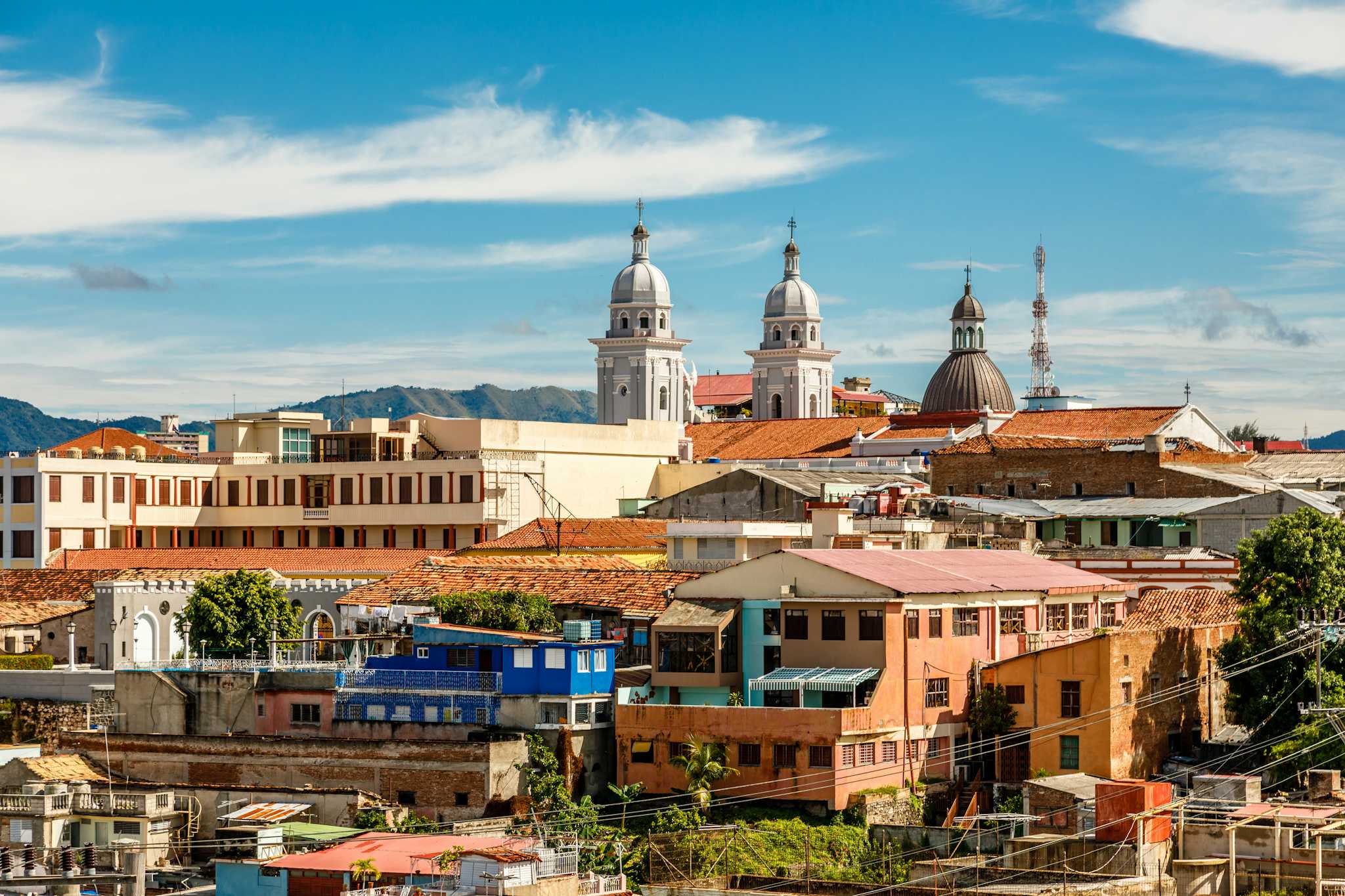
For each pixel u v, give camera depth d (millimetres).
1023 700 113000
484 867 88875
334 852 96000
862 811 104625
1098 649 110312
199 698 119875
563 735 110312
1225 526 150625
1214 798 96688
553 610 126250
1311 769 99500
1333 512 146000
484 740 111938
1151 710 113000
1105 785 91500
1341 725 104875
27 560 190000
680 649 114438
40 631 151875
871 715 107188
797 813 105062
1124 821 89438
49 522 190000
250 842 100688
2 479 192500
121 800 108250
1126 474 160500
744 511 167375
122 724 121375
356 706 116062
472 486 192250
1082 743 110062
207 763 115438
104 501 195000
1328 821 89000
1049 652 112062
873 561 118438
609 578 129500
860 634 110625
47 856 104625
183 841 109312
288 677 118125
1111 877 87500
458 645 115750
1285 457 175500
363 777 111188
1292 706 111562
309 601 160750
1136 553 142625
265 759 113875
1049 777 103875
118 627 147875
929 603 112438
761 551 133000
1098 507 157000
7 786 113312
